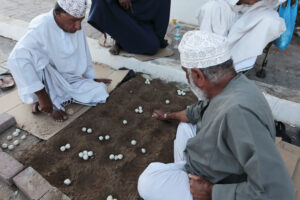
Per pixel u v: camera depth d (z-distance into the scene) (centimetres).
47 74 264
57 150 242
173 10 484
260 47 280
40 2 582
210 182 153
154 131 267
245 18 289
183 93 329
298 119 283
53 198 194
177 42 419
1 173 209
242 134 114
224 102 128
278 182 111
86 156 232
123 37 358
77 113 291
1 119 262
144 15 351
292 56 372
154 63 357
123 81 354
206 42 131
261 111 119
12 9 534
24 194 205
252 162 111
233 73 137
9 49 442
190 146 156
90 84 304
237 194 125
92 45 401
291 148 237
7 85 333
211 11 306
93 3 323
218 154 136
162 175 161
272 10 286
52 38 249
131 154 240
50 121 277
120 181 214
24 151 241
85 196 201
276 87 304
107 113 293
